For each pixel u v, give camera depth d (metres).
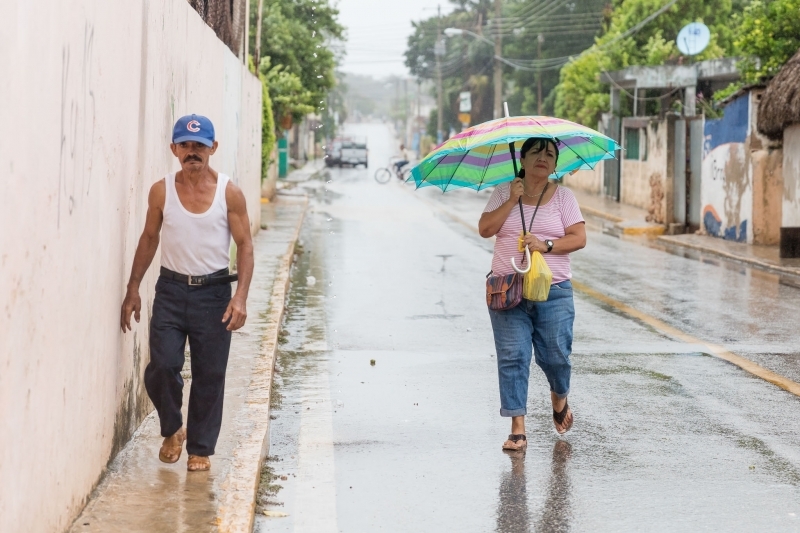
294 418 7.37
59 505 4.35
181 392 5.54
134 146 6.03
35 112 3.77
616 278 15.46
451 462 6.32
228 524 4.75
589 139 6.84
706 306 12.64
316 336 10.59
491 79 68.50
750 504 5.56
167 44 7.42
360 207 31.73
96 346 5.04
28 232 3.72
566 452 6.53
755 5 20.52
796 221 17.77
